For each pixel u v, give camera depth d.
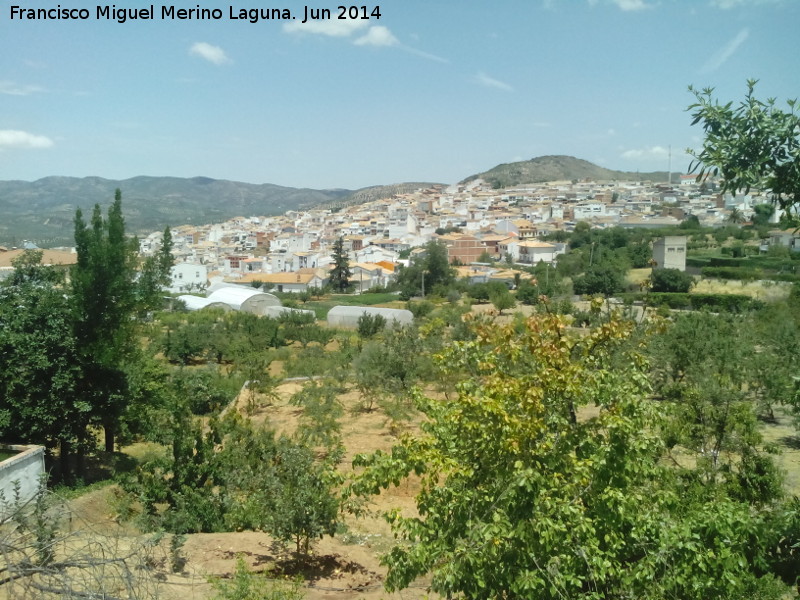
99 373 17.95
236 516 13.02
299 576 9.63
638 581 6.04
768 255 76.56
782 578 7.83
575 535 6.06
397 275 101.94
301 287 104.88
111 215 17.78
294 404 25.94
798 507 7.46
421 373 26.31
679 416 13.77
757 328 32.06
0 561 7.71
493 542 5.76
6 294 17.70
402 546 7.65
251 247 183.88
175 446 13.62
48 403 16.66
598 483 6.71
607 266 70.19
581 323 38.03
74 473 18.02
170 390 23.61
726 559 6.16
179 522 12.61
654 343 23.12
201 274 113.50
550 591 5.65
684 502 9.45
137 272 20.84
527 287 71.06
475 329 8.01
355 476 7.72
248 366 32.41
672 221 142.62
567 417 7.63
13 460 13.37
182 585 9.90
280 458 12.80
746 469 11.00
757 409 22.77
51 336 16.75
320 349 41.62
